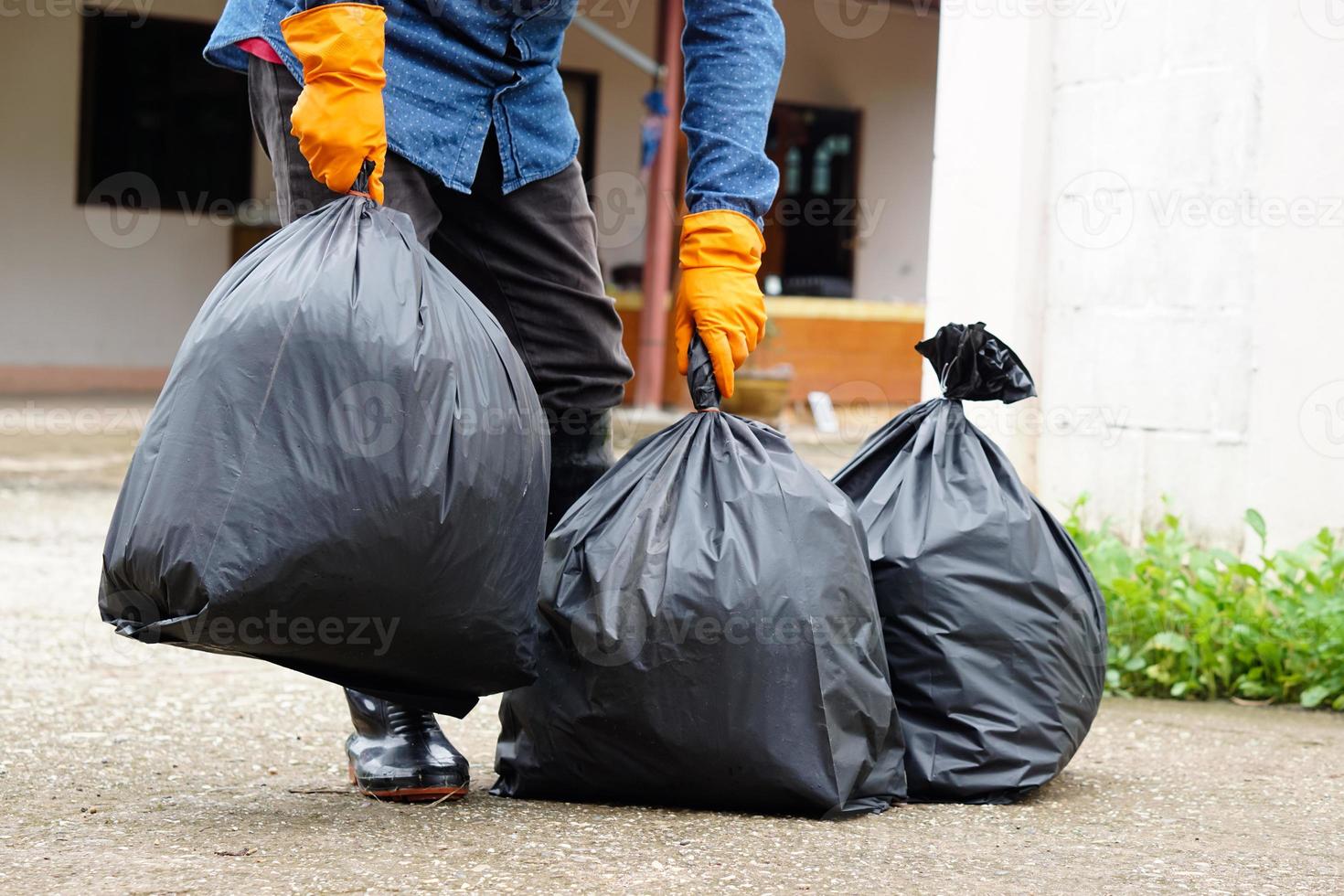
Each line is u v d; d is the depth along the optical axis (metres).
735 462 1.87
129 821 1.78
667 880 1.54
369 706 1.93
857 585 1.84
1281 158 3.24
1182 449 3.39
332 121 1.73
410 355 1.62
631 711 1.80
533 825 1.77
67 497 5.93
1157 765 2.30
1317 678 2.85
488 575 1.66
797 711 1.79
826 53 13.55
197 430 1.58
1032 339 3.72
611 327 2.13
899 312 11.64
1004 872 1.62
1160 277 3.44
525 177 1.99
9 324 11.37
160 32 11.62
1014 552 2.00
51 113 11.37
